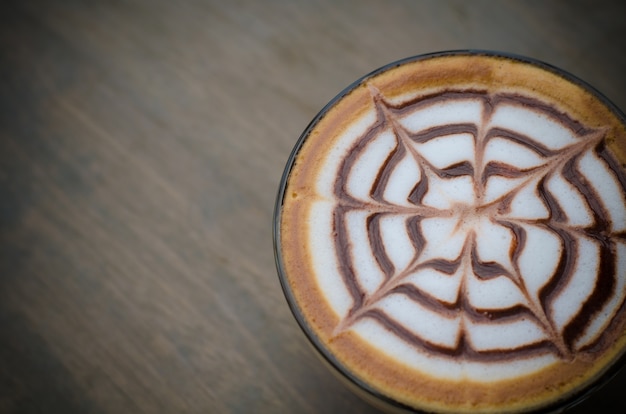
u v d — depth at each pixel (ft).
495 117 0.72
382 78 0.74
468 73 0.73
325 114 0.73
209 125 0.94
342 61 0.94
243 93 0.95
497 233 0.70
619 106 0.87
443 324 0.67
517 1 0.93
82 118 0.97
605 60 0.89
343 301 0.68
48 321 0.89
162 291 0.88
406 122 0.73
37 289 0.91
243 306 0.87
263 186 0.91
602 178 0.70
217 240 0.90
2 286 0.91
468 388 0.65
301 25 0.96
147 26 1.00
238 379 0.84
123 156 0.95
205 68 0.97
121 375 0.86
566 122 0.72
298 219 0.70
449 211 0.71
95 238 0.92
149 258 0.90
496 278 0.68
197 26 0.99
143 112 0.96
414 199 0.71
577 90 0.72
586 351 0.66
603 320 0.66
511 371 0.66
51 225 0.93
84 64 1.00
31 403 0.86
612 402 0.78
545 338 0.66
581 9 0.91
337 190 0.71
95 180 0.94
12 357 0.88
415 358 0.66
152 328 0.87
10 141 0.98
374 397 0.66
